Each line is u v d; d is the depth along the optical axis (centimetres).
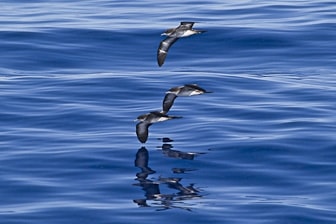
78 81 3534
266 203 2455
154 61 3831
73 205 2441
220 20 4266
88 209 2414
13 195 2514
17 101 3297
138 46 3988
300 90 3422
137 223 2336
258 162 2747
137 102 3322
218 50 3928
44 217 2369
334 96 3350
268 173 2669
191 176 2658
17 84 3500
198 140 2930
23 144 2891
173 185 2588
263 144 2864
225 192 2541
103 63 3803
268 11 4406
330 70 3694
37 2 4738
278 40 3988
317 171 2678
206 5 4566
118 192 2539
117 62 3812
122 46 3981
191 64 3784
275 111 3186
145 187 2573
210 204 2453
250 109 3209
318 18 4259
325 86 3475
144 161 2762
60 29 4134
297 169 2692
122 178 2638
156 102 3316
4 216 2372
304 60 3809
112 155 2800
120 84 3494
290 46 3941
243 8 4475
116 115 3180
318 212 2397
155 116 2362
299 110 3195
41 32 4088
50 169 2692
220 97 3356
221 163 2745
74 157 2778
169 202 2466
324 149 2828
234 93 3400
